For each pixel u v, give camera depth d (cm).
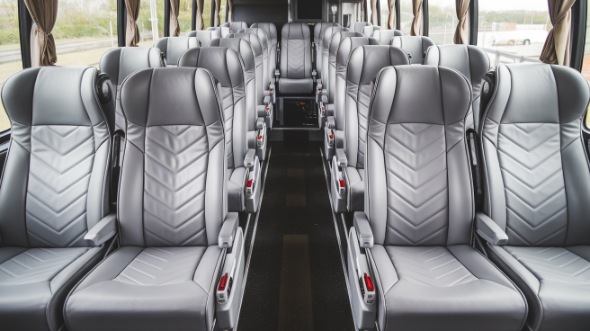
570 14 282
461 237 184
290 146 486
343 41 305
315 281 241
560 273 163
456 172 182
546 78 187
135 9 486
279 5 782
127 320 140
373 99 183
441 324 140
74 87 185
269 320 209
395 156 184
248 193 240
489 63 298
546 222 190
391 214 184
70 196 190
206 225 181
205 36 491
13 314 143
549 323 144
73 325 143
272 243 283
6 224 189
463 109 180
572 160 188
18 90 184
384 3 798
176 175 181
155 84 178
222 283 149
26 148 190
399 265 167
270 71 481
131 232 182
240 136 262
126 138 182
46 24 292
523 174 189
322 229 301
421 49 416
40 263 174
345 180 251
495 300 143
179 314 139
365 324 149
